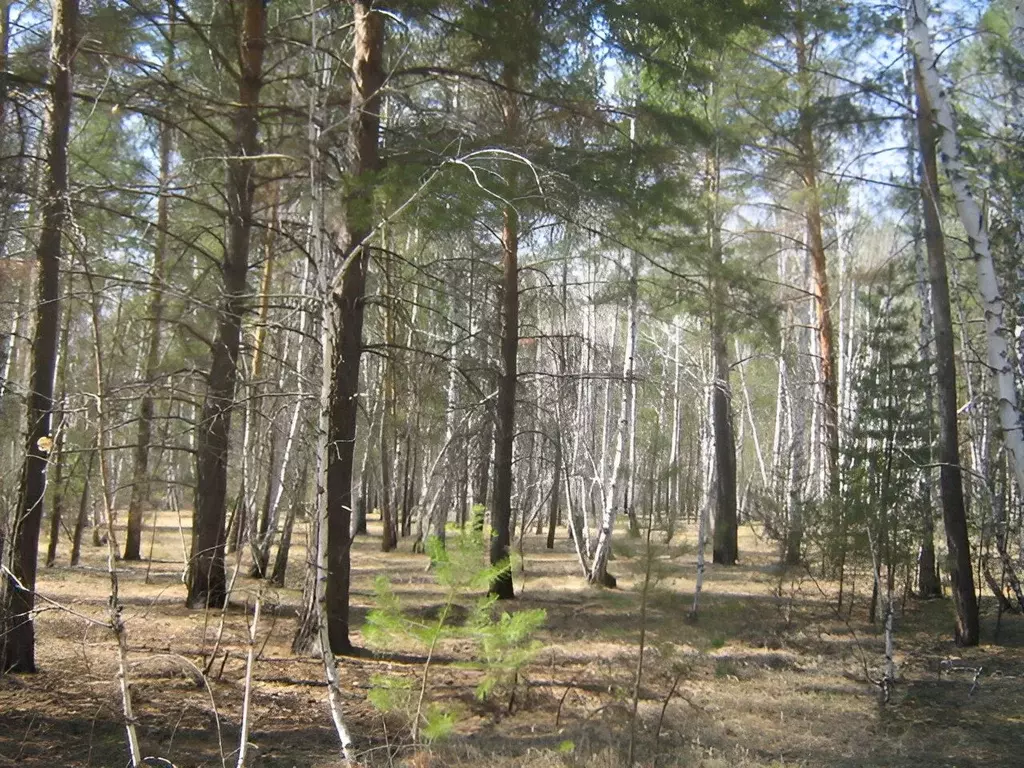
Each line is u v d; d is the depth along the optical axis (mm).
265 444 11383
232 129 11141
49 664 7875
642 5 8055
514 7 8281
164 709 6906
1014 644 10992
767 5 8875
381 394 16656
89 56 9203
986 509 12742
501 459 13766
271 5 11641
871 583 13594
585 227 9477
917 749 6848
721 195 15461
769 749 6777
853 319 22234
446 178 7629
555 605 12984
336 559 9273
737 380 32656
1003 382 8102
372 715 7113
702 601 11469
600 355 14367
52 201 6738
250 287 12461
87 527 19969
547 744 6562
